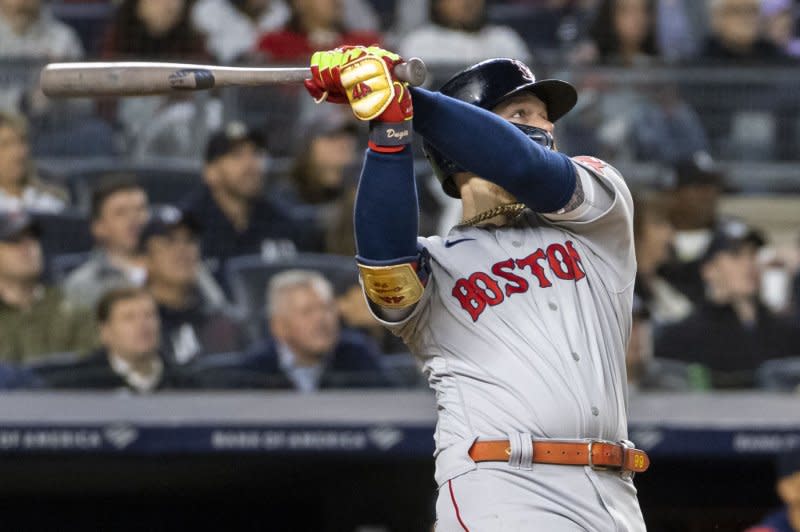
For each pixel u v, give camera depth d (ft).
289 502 94.32
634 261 38.50
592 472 34.88
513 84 38.32
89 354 83.15
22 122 88.02
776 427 77.30
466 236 37.63
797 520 74.84
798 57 95.66
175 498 93.76
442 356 36.65
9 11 99.71
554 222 37.04
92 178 87.51
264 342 84.84
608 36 101.91
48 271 84.53
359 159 90.17
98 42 103.55
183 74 35.40
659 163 92.48
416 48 101.09
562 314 36.04
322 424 77.15
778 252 92.07
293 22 99.71
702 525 89.30
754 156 93.56
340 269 86.79
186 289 84.89
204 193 87.71
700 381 86.48
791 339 87.76
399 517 86.79
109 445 76.54
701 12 107.65
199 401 81.15
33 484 88.74
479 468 34.86
